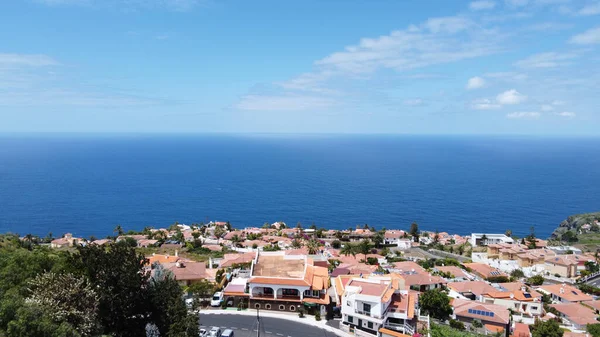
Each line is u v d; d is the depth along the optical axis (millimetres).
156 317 57562
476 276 121375
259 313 75312
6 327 39031
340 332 68312
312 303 74750
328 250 148625
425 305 84750
